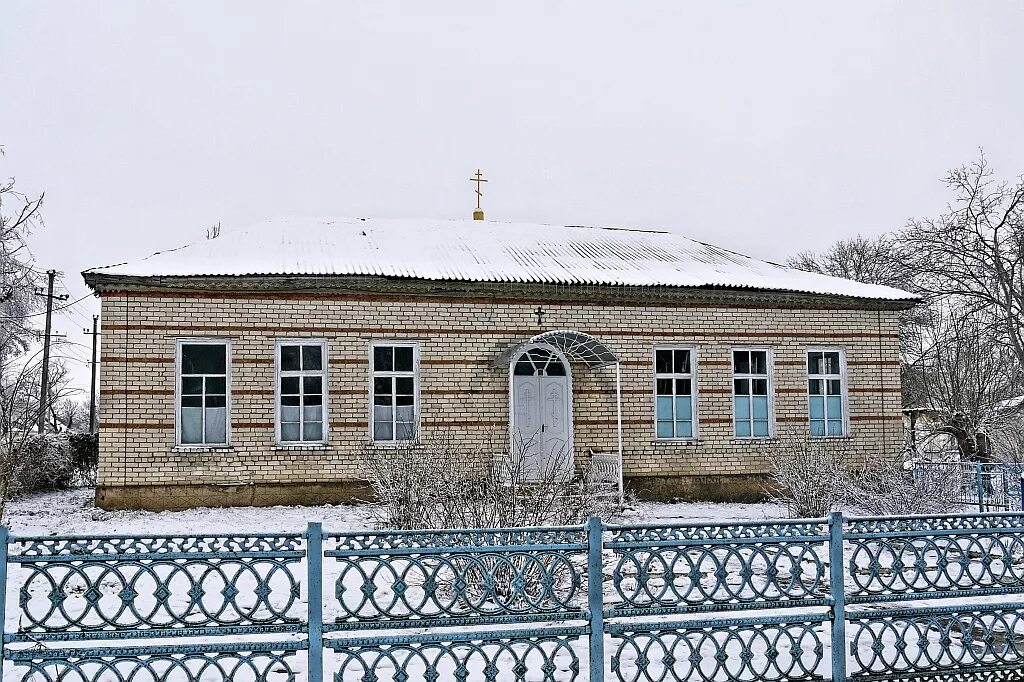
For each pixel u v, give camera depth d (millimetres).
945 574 7246
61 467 22406
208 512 16422
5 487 16219
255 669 6281
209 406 17078
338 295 17609
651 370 19016
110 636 6117
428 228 21609
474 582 8375
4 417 18891
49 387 30812
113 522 15398
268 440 17188
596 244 21812
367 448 17484
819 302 19922
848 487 15797
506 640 6539
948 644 7180
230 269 17156
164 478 16750
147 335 16797
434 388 17906
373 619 6418
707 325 19375
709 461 19188
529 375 18484
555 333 17547
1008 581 7371
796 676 6906
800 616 6934
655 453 18938
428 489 10828
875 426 20125
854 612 7004
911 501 15586
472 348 18109
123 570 11211
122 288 16703
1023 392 27141
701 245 23156
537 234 22156
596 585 6656
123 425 16625
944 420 25906
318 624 6289
